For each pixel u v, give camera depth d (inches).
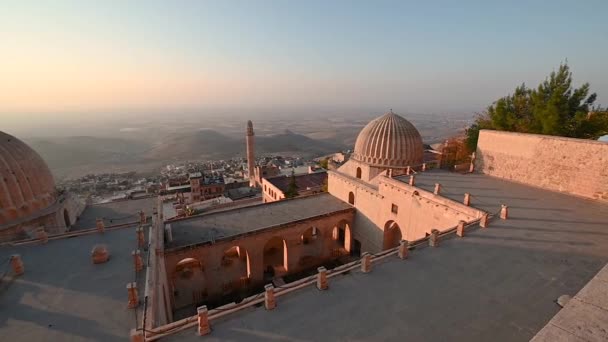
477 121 1590.8
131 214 1229.7
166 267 968.3
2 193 884.6
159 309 566.6
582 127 1106.1
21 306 521.7
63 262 661.3
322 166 3307.1
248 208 1330.0
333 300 498.6
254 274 1146.0
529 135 1025.5
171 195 2837.1
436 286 526.9
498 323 438.3
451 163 1729.8
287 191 1916.8
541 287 512.4
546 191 974.4
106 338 453.7
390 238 1195.9
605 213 792.3
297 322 450.0
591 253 608.4
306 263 1295.5
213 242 1027.3
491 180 1106.1
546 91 1185.4
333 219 1305.4
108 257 674.8
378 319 453.7
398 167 1246.3
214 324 446.3
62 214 1052.5
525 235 685.9
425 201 962.7
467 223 733.9
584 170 899.4
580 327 182.7
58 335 458.9
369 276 563.2
